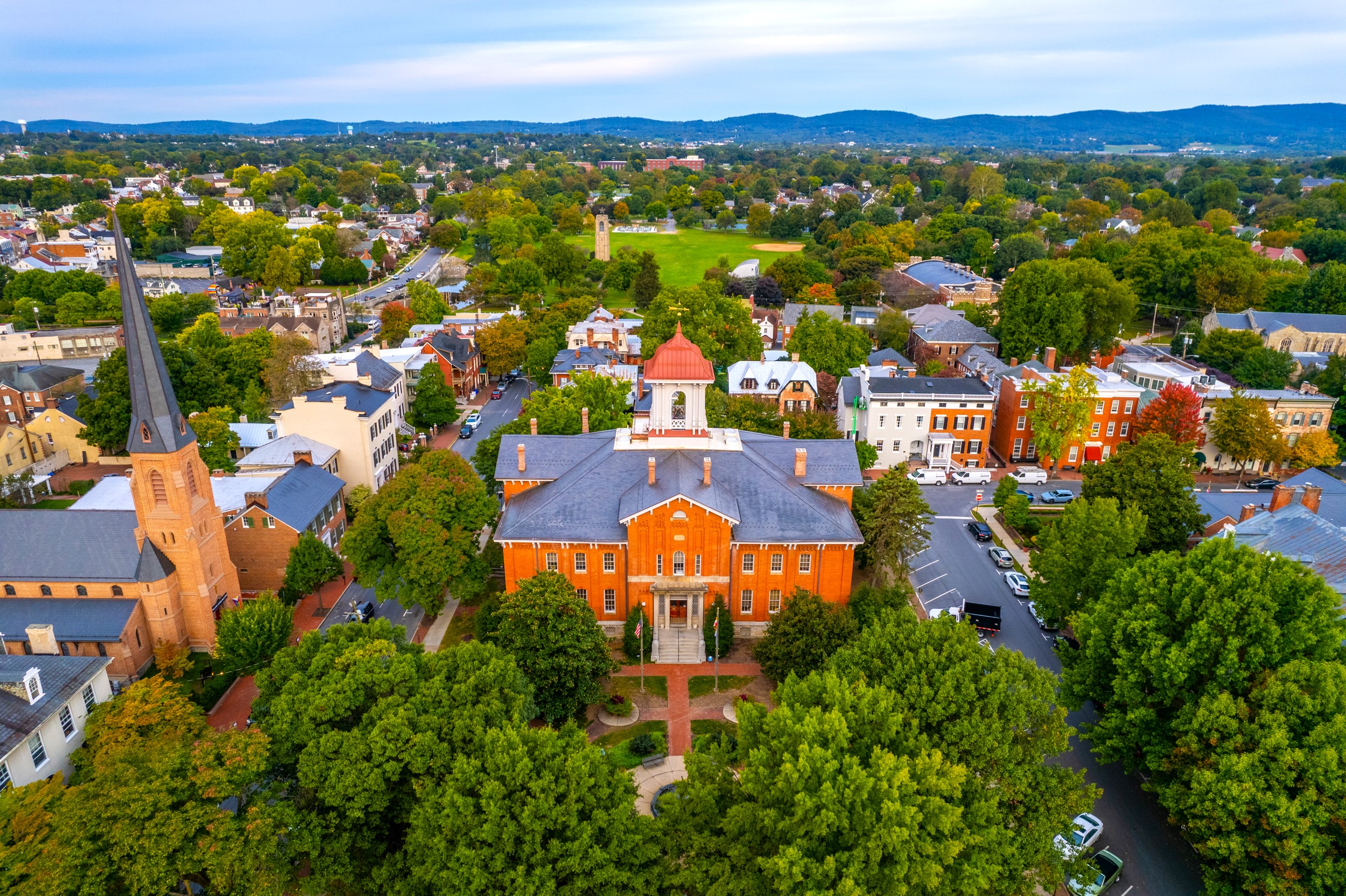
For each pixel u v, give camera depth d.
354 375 119.75
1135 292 193.12
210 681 68.31
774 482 75.75
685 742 62.16
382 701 45.72
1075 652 60.97
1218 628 49.56
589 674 60.75
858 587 79.00
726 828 40.41
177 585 71.81
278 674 50.44
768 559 73.31
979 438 120.25
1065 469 119.62
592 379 106.81
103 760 44.56
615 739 62.44
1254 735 44.34
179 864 39.19
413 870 40.88
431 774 43.84
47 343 167.50
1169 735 50.16
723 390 138.50
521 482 79.75
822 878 35.75
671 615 76.06
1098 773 59.22
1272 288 177.25
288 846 43.12
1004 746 43.41
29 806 41.28
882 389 119.69
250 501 81.00
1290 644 47.88
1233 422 110.56
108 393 117.62
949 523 101.81
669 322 152.38
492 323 172.50
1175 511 81.00
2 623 68.06
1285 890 40.53
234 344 145.00
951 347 159.88
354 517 100.81
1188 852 52.09
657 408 78.06
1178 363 137.50
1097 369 126.19
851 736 42.31
